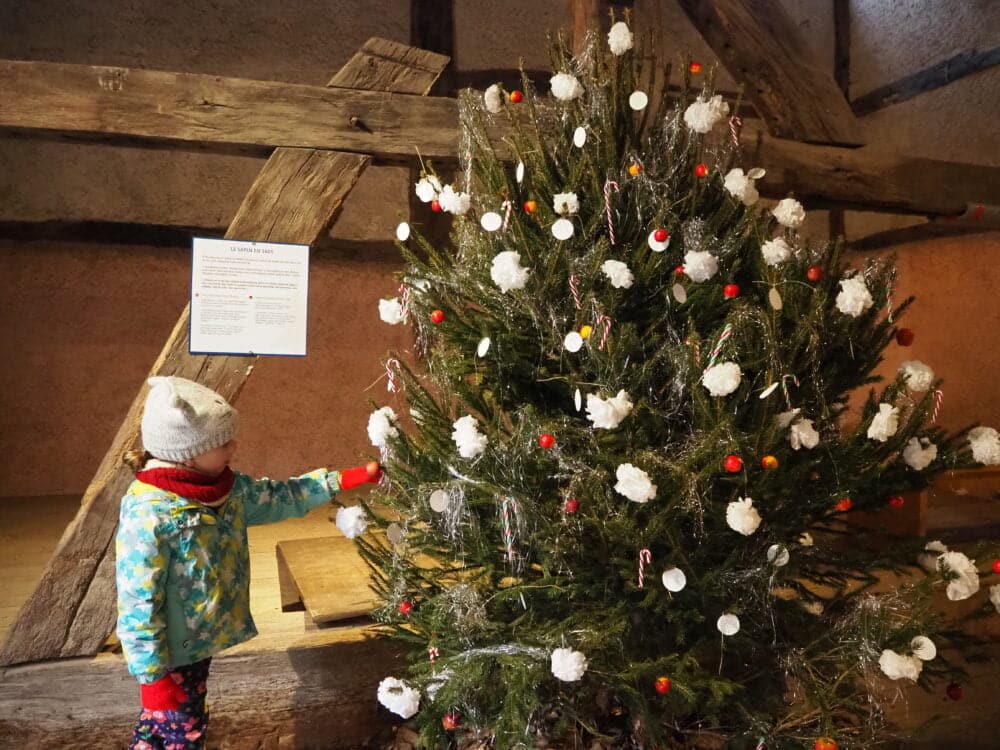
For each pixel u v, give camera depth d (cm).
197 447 206
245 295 263
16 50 524
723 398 197
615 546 197
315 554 343
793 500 210
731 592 201
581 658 180
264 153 285
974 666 306
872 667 203
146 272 556
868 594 217
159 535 199
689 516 200
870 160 366
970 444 211
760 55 378
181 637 204
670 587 184
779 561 193
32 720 254
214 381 263
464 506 204
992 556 217
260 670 270
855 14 631
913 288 596
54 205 536
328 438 597
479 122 233
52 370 542
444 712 219
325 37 580
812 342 200
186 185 561
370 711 279
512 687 187
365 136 283
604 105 215
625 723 232
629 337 197
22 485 541
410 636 235
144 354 559
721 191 225
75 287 542
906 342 221
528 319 214
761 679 216
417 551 227
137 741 213
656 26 334
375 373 605
